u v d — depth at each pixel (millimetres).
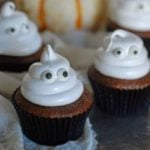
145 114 469
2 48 486
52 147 408
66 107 388
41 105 386
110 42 447
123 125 448
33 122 394
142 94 447
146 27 547
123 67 441
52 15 590
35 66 396
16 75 478
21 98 396
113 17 568
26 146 408
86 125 424
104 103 464
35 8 587
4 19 491
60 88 387
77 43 593
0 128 397
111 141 421
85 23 610
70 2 590
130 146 414
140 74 442
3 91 439
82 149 399
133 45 443
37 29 547
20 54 486
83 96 402
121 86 438
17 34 490
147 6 551
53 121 386
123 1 567
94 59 461
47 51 397
